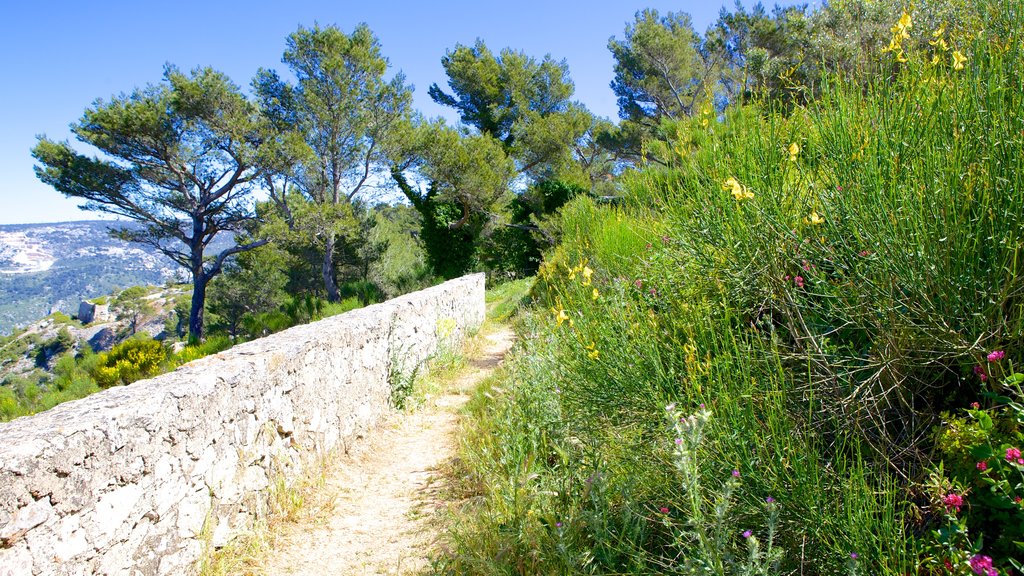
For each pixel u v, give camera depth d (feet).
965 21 10.66
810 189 9.18
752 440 7.23
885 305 7.36
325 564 11.99
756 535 6.95
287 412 15.01
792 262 8.82
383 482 16.16
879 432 7.25
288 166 82.07
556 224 60.75
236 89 80.53
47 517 8.43
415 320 26.76
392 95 87.20
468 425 18.53
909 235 7.35
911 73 9.28
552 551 9.19
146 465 10.28
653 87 91.09
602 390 10.04
